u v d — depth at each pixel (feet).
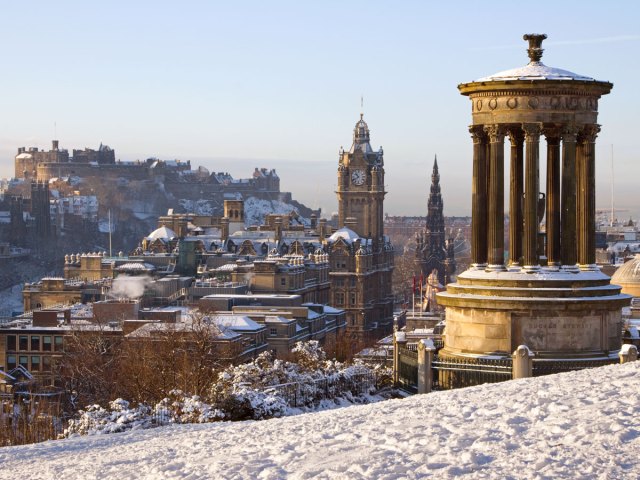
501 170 230.48
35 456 200.75
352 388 265.75
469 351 229.66
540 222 242.99
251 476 137.69
